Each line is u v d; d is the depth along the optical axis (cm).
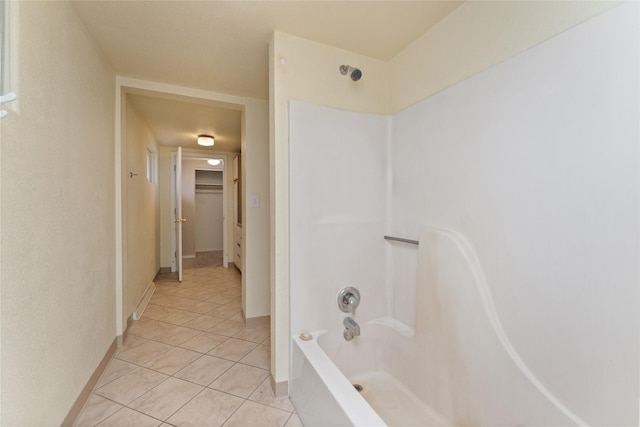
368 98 187
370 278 185
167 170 488
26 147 101
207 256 637
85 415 145
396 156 185
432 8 143
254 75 216
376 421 97
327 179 172
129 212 257
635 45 80
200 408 153
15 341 95
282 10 145
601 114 88
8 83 94
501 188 118
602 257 87
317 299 169
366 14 147
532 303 106
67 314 132
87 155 159
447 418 138
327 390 116
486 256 124
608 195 86
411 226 171
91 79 167
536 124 106
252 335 244
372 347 183
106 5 141
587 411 91
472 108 132
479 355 123
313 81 170
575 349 94
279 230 162
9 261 92
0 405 89
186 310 304
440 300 144
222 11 145
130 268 260
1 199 88
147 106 281
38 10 109
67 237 133
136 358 203
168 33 164
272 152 165
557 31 101
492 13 125
